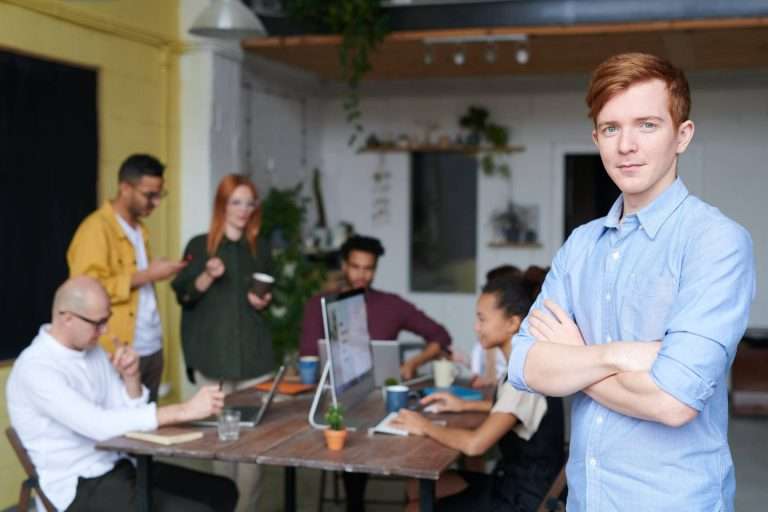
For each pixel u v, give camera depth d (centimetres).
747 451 554
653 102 147
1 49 418
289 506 366
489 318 291
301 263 662
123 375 321
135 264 400
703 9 505
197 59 569
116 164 510
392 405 326
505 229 779
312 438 289
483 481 309
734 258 145
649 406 144
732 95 735
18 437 293
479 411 332
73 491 289
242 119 664
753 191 737
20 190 432
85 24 475
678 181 155
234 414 285
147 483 278
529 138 773
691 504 149
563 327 162
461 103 785
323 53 635
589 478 157
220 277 396
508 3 535
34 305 440
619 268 157
